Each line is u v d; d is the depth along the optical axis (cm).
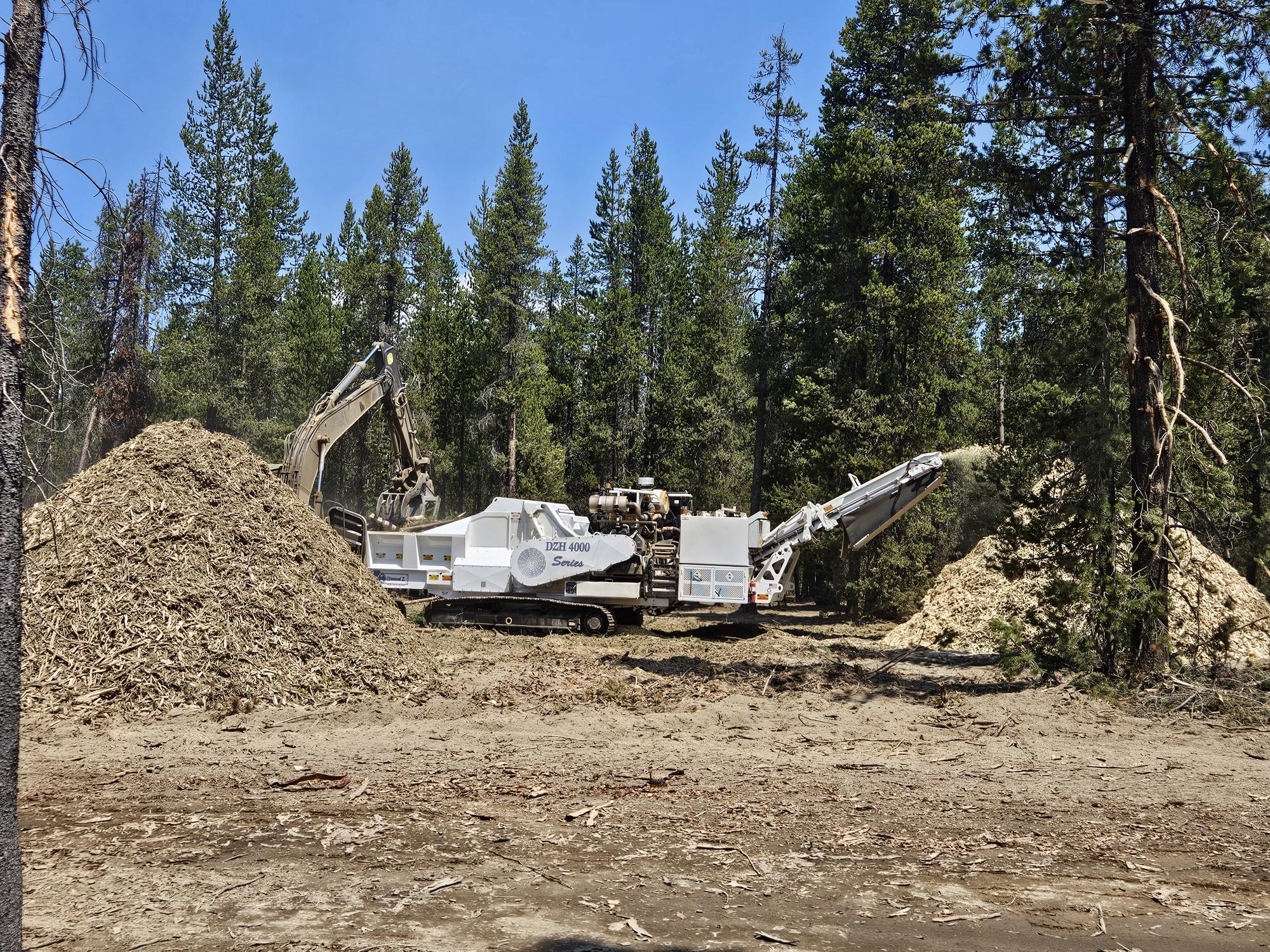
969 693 1088
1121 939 424
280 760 740
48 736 794
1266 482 1291
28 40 359
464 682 1069
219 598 986
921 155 1427
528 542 1675
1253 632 1399
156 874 487
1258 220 1136
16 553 350
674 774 717
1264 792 689
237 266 4125
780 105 2933
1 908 339
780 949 407
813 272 2539
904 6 2070
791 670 1199
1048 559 1152
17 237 352
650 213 4444
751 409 3347
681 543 1631
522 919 436
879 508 1622
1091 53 1136
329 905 449
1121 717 959
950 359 2209
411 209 4322
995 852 546
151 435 1147
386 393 1866
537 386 4084
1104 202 1187
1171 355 1057
